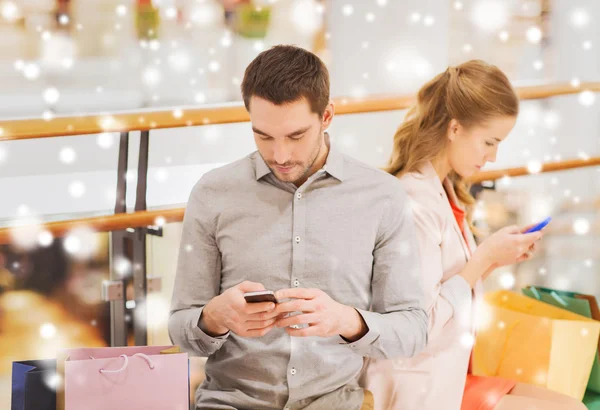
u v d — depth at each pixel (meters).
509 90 1.96
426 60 4.54
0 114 4.20
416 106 2.09
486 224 2.96
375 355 1.69
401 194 1.78
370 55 4.69
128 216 2.09
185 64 4.71
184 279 1.76
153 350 1.61
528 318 2.13
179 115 2.12
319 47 4.84
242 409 1.71
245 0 4.75
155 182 3.08
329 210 1.73
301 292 1.55
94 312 2.20
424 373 1.87
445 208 1.99
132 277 2.20
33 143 3.48
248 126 4.03
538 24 4.50
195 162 3.80
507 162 4.02
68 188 3.06
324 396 1.71
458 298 1.88
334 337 1.73
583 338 2.12
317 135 1.62
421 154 2.01
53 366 1.65
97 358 1.59
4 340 2.09
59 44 4.44
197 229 1.75
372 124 4.52
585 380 2.16
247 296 1.49
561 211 3.45
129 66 4.62
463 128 1.98
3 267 2.06
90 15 4.52
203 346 1.68
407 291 1.75
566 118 4.32
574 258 3.31
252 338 1.71
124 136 2.19
